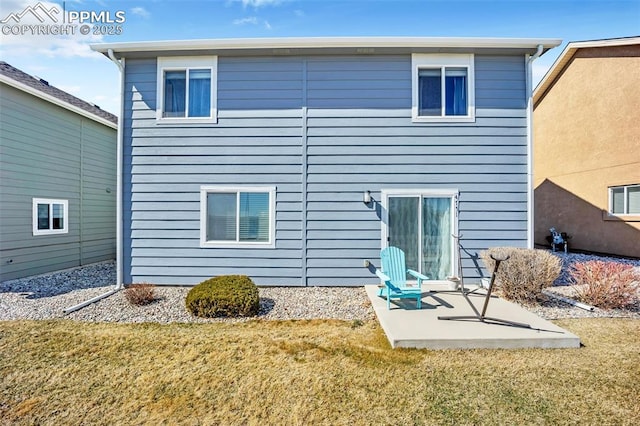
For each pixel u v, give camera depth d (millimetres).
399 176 6598
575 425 2602
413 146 6602
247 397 2986
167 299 5875
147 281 6723
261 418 2723
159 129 6734
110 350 3895
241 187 6688
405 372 3367
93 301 5754
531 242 6461
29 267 8008
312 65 6684
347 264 6621
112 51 6488
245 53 6602
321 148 6660
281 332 4445
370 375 3312
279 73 6707
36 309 5387
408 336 3953
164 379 3273
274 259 6676
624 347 3895
